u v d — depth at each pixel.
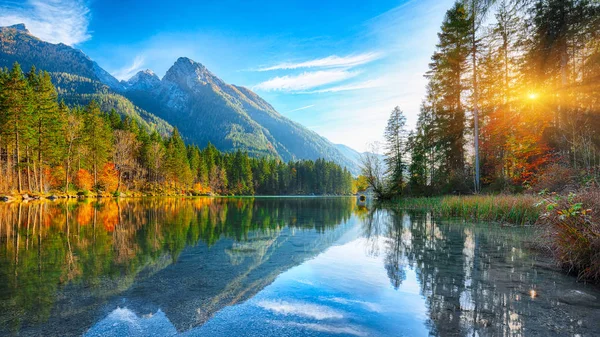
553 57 12.33
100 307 3.49
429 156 27.56
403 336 2.78
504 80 22.50
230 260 5.91
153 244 7.60
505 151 21.11
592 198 4.79
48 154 33.78
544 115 17.00
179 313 3.33
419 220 14.02
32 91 32.06
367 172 31.66
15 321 3.10
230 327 2.97
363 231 10.30
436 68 24.53
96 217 14.29
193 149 77.62
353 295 3.90
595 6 7.55
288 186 105.69
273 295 3.90
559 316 3.20
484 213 13.16
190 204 31.05
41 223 11.66
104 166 44.81
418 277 4.71
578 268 4.71
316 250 6.98
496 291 4.03
